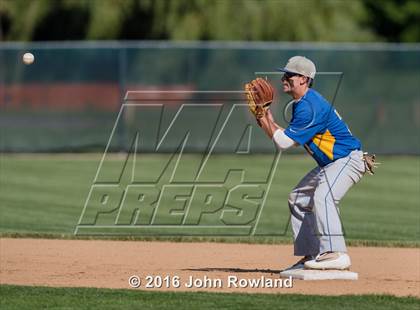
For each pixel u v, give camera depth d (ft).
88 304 65.77
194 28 262.26
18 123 206.59
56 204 135.23
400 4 366.02
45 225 114.93
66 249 95.30
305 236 76.89
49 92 205.87
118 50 204.33
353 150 75.20
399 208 135.54
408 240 104.88
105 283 75.31
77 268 83.05
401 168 186.19
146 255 91.71
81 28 274.57
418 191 154.71
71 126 205.67
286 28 264.11
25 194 146.41
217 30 262.06
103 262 86.74
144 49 204.33
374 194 150.82
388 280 77.56
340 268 76.02
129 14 269.64
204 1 263.29
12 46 205.36
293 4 264.52
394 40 368.48
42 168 181.98
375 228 115.65
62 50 205.26
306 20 265.95
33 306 65.16
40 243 99.71
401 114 205.67
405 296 69.56
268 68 203.92
